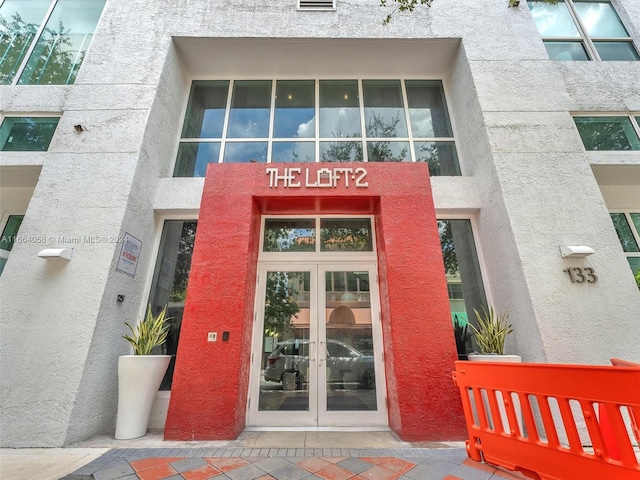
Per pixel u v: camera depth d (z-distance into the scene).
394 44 5.59
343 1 5.82
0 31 5.34
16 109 4.71
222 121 5.79
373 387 4.06
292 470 2.62
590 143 4.81
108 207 4.12
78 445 3.22
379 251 4.45
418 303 3.75
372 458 2.86
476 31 5.48
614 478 1.93
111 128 4.58
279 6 5.73
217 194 4.23
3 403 3.30
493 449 2.66
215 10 5.62
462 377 3.01
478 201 4.91
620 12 5.88
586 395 2.12
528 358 3.77
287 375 4.14
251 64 5.91
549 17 5.86
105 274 3.80
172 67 5.38
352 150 5.56
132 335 4.16
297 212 4.74
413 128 5.79
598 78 5.09
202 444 3.23
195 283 3.80
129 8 5.50
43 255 3.68
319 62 5.90
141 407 3.57
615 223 5.14
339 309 4.39
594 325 3.69
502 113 4.80
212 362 3.52
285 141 5.61
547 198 4.29
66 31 5.44
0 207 5.11
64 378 3.39
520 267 3.96
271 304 4.42
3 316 3.61
